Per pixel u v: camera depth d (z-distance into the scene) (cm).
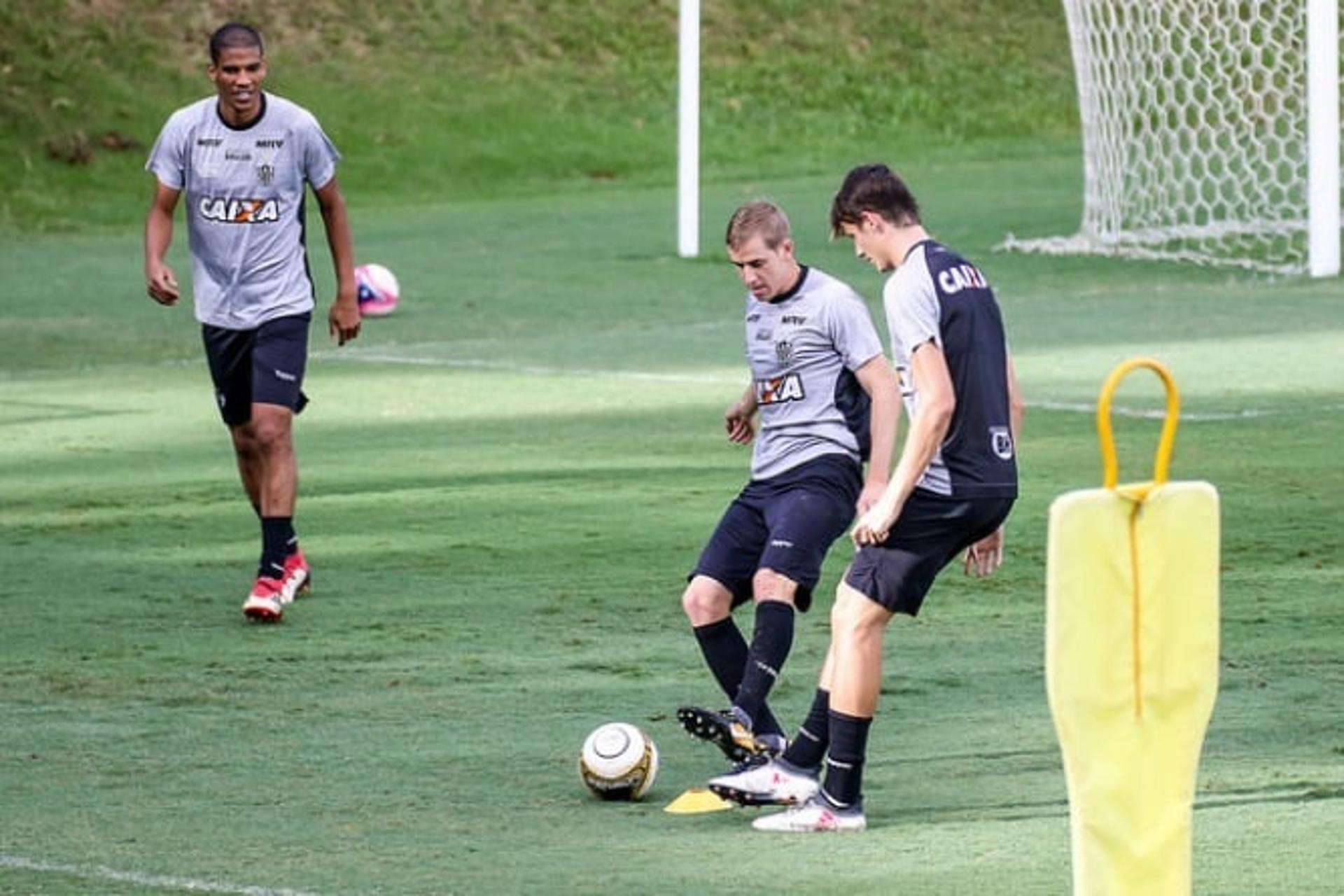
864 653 2191
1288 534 3784
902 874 2012
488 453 4875
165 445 5078
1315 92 8069
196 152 3453
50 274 9144
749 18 15300
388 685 2880
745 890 1969
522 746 2566
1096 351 6362
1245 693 2722
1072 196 11431
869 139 14325
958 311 2175
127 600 3456
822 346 2483
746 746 2300
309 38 14300
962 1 15925
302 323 3469
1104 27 9450
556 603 3375
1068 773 1398
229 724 2686
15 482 4594
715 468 4644
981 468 2192
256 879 2023
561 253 9600
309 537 3950
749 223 2483
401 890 1984
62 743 2598
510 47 14650
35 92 13100
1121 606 1384
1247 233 9669
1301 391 5550
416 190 12862
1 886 2011
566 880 2012
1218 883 1942
